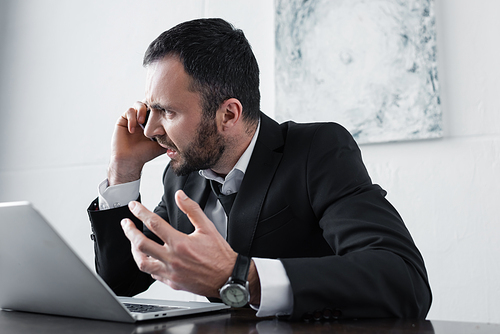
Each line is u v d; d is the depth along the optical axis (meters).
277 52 2.02
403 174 1.77
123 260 1.14
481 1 1.74
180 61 0.99
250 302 0.71
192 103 1.00
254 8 2.17
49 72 2.71
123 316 0.63
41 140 2.65
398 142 1.79
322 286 0.68
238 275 0.68
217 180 1.18
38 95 2.71
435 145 1.74
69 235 2.47
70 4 2.72
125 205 1.16
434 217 1.71
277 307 0.69
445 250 1.68
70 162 2.55
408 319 0.72
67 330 0.58
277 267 0.71
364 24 1.88
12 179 2.68
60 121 2.62
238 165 1.13
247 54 1.09
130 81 2.47
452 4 1.78
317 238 1.10
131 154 1.26
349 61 1.88
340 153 1.05
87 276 0.59
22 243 0.62
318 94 1.92
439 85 1.74
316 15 1.97
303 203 1.05
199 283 0.68
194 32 1.02
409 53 1.79
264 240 1.07
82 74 2.61
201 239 0.67
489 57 1.70
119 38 2.54
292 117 1.95
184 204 0.67
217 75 1.01
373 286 0.71
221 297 0.67
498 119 1.66
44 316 0.71
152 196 2.23
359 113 1.84
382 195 0.96
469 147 1.69
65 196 2.52
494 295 1.59
